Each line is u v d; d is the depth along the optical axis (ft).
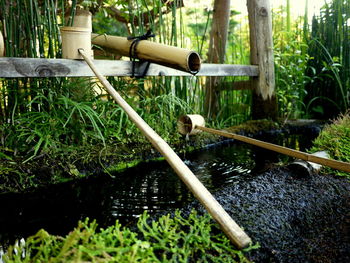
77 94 7.40
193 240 2.87
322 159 3.92
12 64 5.68
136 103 8.39
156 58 6.43
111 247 2.37
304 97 12.94
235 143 9.19
